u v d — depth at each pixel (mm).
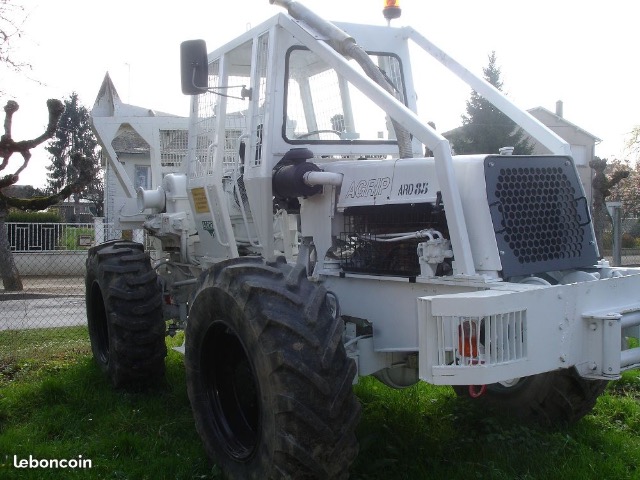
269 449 2930
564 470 3588
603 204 9406
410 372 3928
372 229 3762
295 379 2857
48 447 4078
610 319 3094
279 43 4184
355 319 3844
